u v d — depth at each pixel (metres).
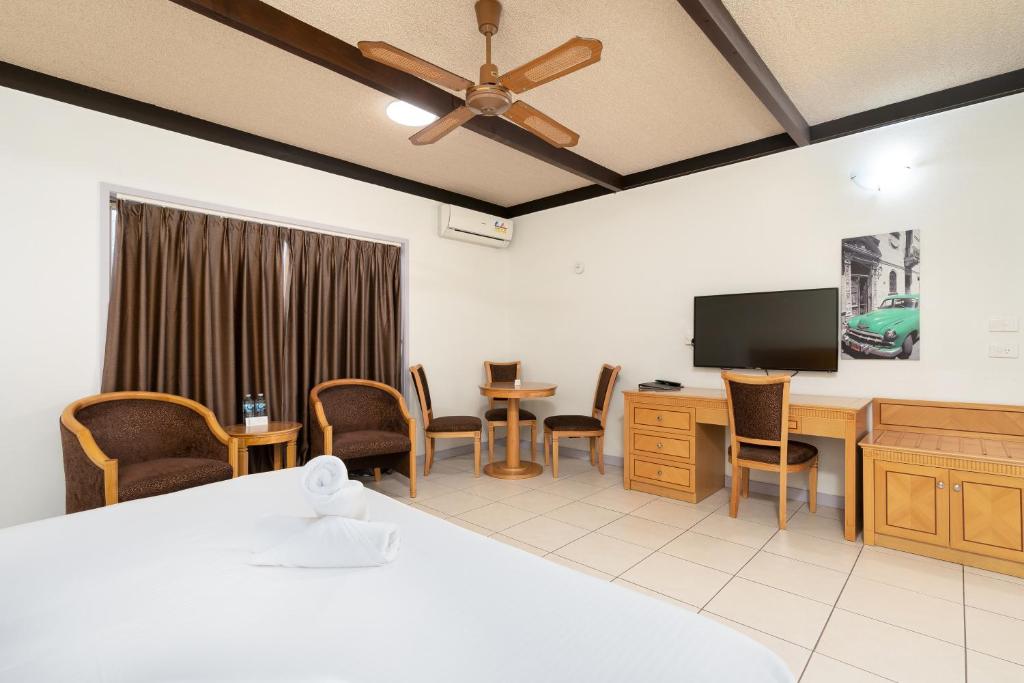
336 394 3.82
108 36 2.37
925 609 2.11
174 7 2.17
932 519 2.58
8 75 2.59
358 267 4.18
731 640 0.90
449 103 2.94
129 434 2.75
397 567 1.21
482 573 1.18
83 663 0.85
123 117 2.98
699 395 3.48
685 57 2.55
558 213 5.02
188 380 3.21
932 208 3.05
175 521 1.53
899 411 3.13
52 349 2.74
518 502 3.51
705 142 3.63
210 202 3.32
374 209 4.27
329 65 2.42
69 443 2.41
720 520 3.15
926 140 3.06
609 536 2.89
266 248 3.60
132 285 3.00
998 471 2.41
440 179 4.48
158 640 0.92
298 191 3.77
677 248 4.18
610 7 2.16
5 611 1.02
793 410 3.03
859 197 3.31
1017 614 2.06
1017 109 2.80
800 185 3.55
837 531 2.97
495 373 5.12
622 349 4.55
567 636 0.92
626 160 3.97
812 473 3.30
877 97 2.97
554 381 5.07
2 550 1.31
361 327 4.18
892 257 3.18
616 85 2.83
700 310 3.95
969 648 1.85
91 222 2.86
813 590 2.27
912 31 2.34
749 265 3.78
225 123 3.30
